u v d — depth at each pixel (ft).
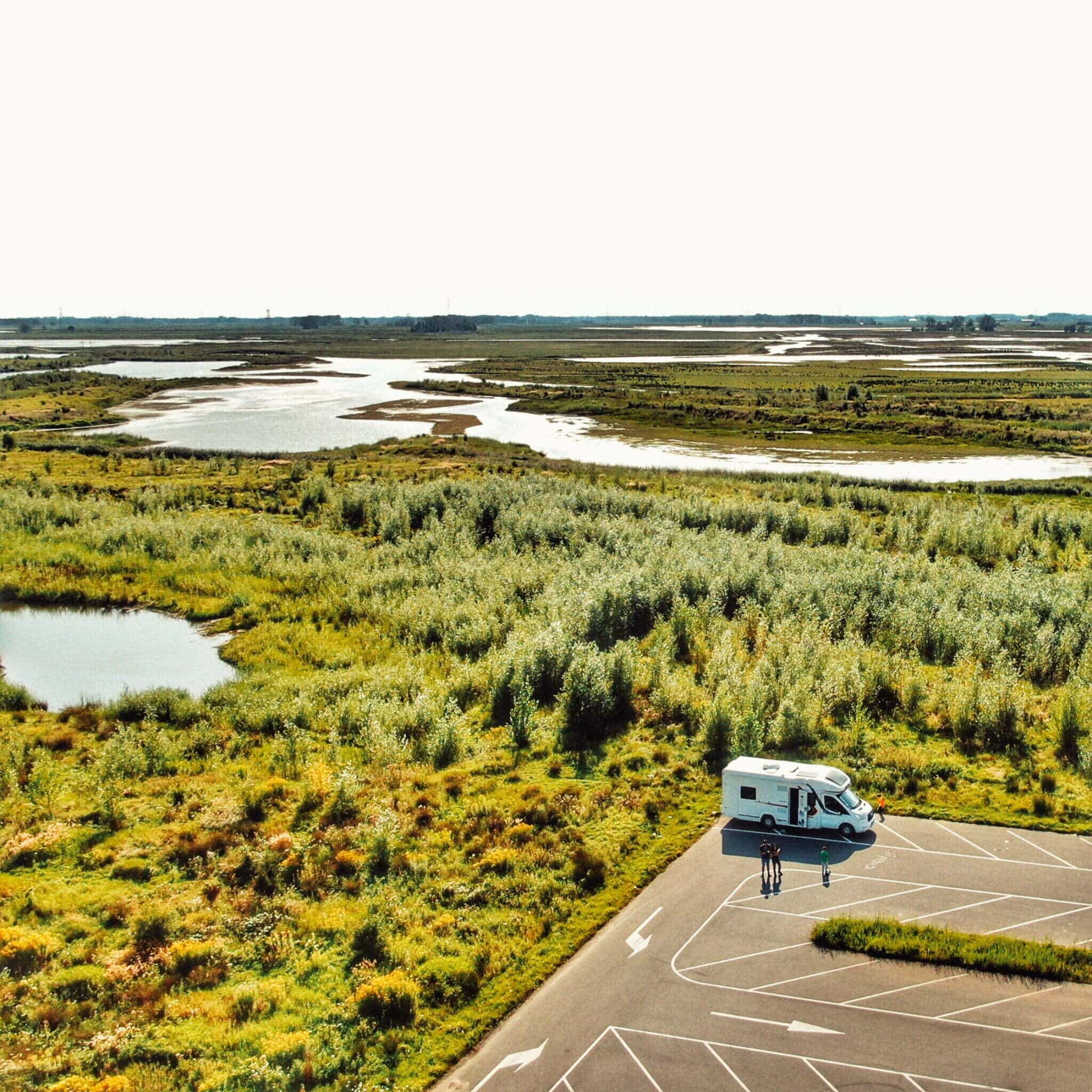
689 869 110.73
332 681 179.11
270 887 109.09
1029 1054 79.77
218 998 88.99
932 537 272.31
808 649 173.37
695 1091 76.59
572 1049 81.66
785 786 119.03
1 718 167.32
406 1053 81.56
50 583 247.29
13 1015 86.17
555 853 113.80
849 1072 78.18
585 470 400.26
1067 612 192.54
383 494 331.57
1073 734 143.33
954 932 95.61
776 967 92.17
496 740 153.28
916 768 135.54
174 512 319.47
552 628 179.73
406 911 102.37
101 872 113.80
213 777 140.67
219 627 222.28
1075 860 111.14
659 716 158.20
